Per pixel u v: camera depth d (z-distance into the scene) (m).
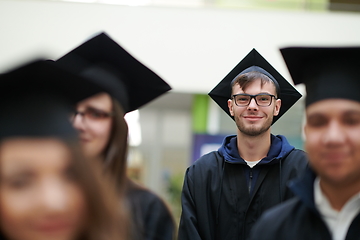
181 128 8.39
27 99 1.03
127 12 6.71
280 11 6.71
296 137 6.40
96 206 0.91
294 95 2.60
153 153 8.45
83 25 6.66
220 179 2.35
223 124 6.82
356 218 1.16
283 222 1.32
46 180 0.84
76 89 1.15
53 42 6.61
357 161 1.11
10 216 0.82
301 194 1.24
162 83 2.14
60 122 0.98
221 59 6.71
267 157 2.31
